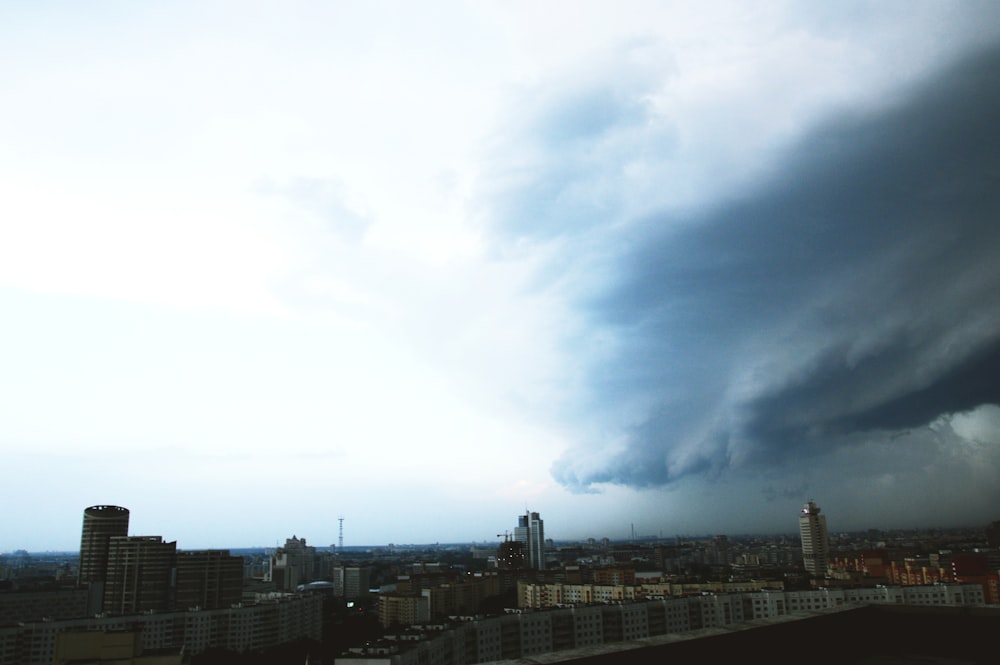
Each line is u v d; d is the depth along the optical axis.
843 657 12.23
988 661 11.84
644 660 9.24
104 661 105.19
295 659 151.38
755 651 10.77
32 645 139.38
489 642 119.06
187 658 123.75
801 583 181.00
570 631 130.12
